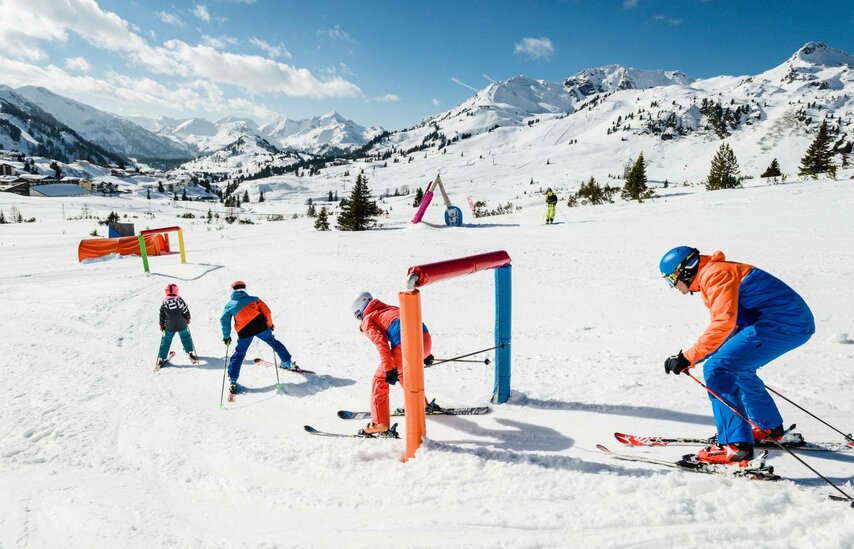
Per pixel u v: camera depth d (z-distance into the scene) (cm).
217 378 559
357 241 1738
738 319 285
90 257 1706
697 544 221
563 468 295
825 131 3569
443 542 241
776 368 429
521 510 259
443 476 299
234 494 312
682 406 377
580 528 240
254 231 2694
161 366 609
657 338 568
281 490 311
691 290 292
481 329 673
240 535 267
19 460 374
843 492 241
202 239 2277
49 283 1252
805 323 268
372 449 352
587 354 529
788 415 344
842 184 1841
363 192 2689
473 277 1000
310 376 537
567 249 1248
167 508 301
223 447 383
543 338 610
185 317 609
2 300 1062
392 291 945
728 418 276
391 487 299
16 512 304
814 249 952
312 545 251
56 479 344
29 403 495
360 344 655
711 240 1153
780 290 271
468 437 362
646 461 298
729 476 267
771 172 3650
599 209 2184
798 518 228
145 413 463
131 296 1018
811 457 288
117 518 291
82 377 573
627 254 1121
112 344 708
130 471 354
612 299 768
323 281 1070
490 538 240
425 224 2198
